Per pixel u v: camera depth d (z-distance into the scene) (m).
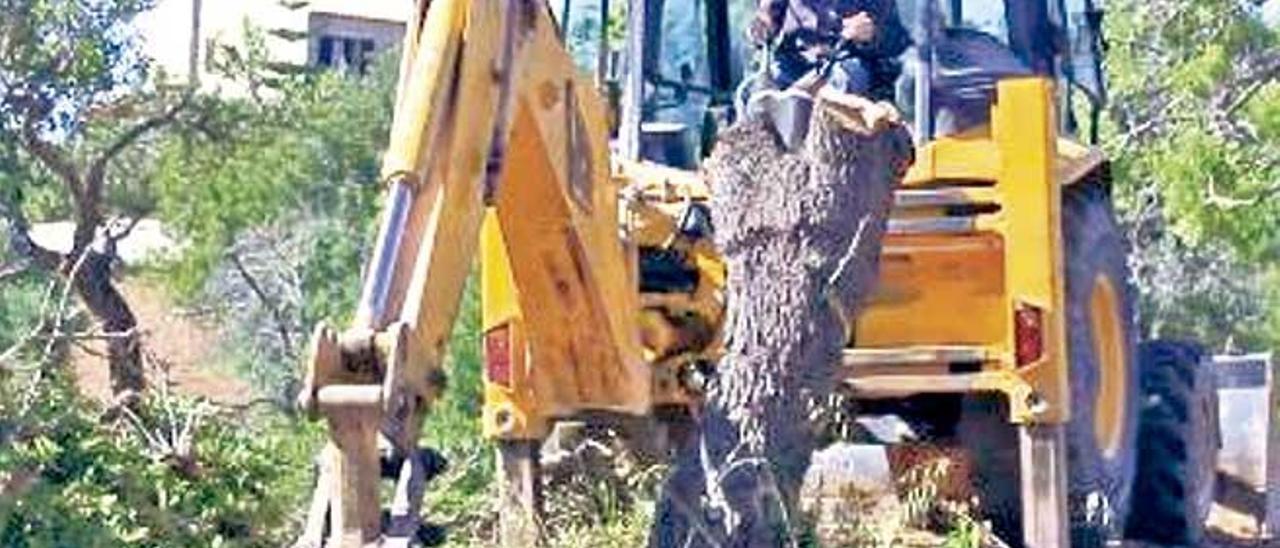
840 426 8.00
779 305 7.25
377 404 5.93
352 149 22.83
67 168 17.03
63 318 7.99
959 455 9.16
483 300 8.72
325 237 22.16
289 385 17.34
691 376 8.71
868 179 7.34
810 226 7.26
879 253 7.52
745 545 7.14
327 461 6.26
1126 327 9.60
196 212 20.45
